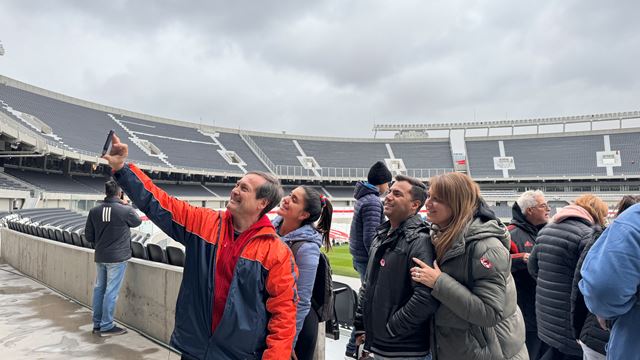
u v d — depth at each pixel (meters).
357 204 3.44
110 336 4.19
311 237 2.39
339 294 4.06
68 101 32.72
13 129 16.02
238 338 1.85
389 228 2.34
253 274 1.88
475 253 1.87
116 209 4.21
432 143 48.31
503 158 42.16
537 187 39.59
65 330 4.36
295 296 1.96
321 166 44.19
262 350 1.92
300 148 46.59
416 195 2.21
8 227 9.78
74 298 5.62
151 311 4.25
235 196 1.97
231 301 1.85
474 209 1.99
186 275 2.01
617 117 44.53
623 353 1.54
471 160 43.06
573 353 2.54
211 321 1.91
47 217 10.84
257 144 45.12
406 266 2.05
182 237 2.05
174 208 2.06
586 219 2.68
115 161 2.04
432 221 2.05
